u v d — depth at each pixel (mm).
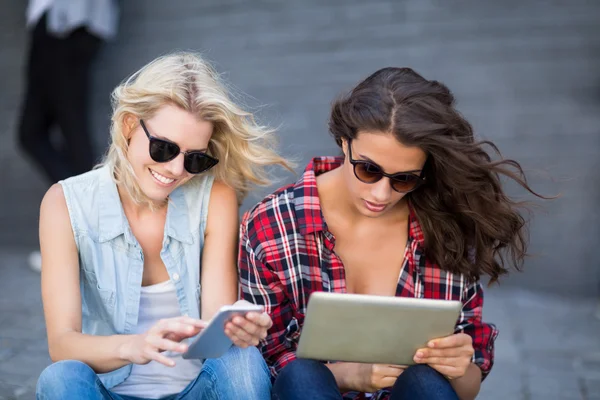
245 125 4641
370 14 10375
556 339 8383
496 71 10039
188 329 3945
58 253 4484
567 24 9867
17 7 11289
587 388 7094
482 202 4457
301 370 4102
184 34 10930
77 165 10516
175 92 4273
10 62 11375
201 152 4410
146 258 4734
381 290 4727
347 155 4336
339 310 3865
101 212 4605
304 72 10617
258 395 4238
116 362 4141
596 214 9844
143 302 4672
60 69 10273
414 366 4145
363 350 4059
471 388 4457
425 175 4441
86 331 4699
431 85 4262
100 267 4582
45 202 4570
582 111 9867
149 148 4309
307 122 10656
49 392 4008
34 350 7582
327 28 10508
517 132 10008
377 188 4227
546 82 9945
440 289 4699
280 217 4594
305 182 4641
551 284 10008
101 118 11164
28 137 10570
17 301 9094
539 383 7188
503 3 9984
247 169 4828
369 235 4691
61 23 10117
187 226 4738
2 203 11688
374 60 10406
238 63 10812
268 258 4555
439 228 4609
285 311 4672
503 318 9023
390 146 4117
